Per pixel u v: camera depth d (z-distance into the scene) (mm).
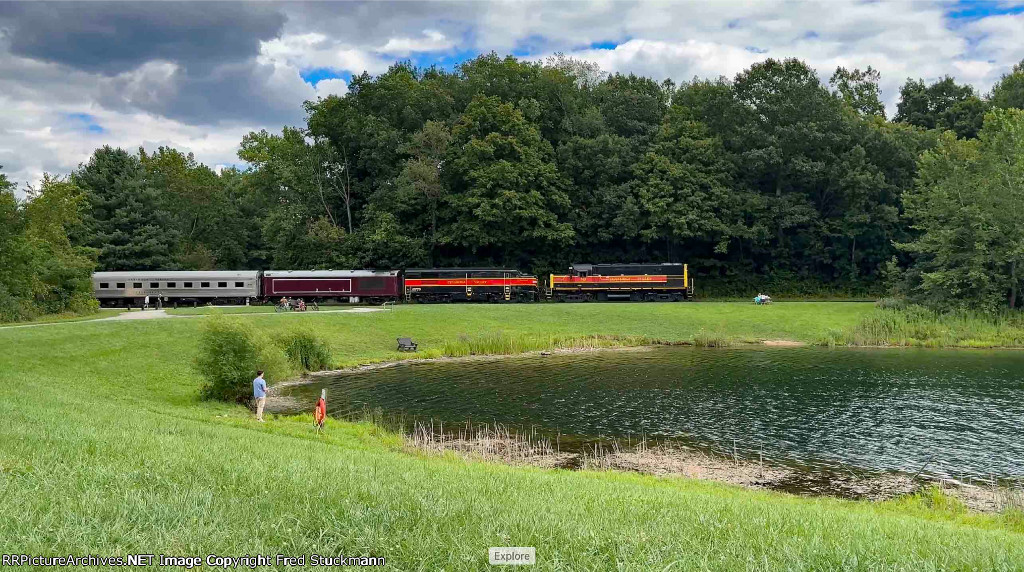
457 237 81938
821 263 90062
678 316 63906
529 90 91188
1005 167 63281
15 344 35812
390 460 17047
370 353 49938
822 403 33281
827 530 10359
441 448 24719
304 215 85188
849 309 67312
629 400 34031
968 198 63469
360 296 72500
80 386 29484
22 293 53312
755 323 62094
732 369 43781
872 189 82188
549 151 86125
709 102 88625
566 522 9375
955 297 63219
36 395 22875
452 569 7488
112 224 84062
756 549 8766
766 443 26266
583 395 35312
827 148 83750
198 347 37812
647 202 81688
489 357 49906
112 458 12164
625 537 8734
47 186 65625
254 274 71375
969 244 62906
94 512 8555
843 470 23000
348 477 11953
